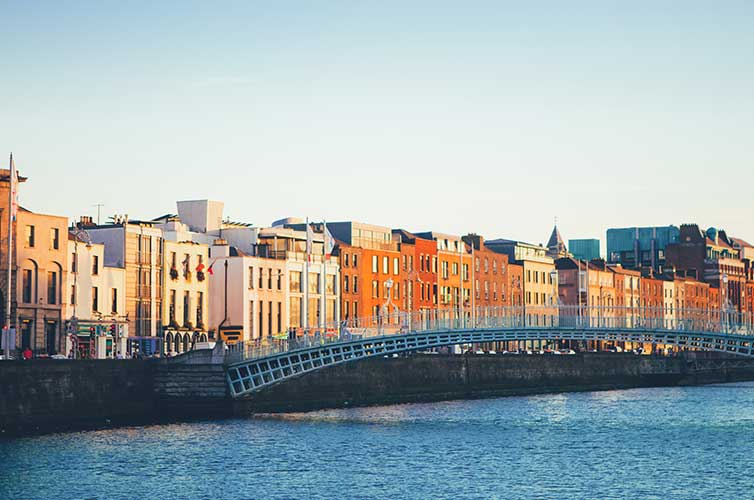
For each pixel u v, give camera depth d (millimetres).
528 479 80250
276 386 125312
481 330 125688
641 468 85312
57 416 102875
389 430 106875
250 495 73688
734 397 161125
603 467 85688
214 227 164875
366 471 82812
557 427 112438
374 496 73750
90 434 97938
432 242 199375
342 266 175375
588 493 75188
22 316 121875
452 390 154250
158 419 111625
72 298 129250
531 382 169750
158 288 143500
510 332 127438
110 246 138750
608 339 128500
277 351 118312
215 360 116000
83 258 131125
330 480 79062
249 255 161250
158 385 115625
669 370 198500
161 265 144000
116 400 109750
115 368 109688
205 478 79000
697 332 125250
